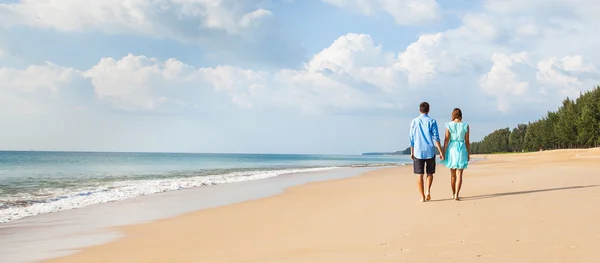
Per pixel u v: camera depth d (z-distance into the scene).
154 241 5.75
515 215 5.81
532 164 26.00
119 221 7.63
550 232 4.64
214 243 5.38
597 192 7.93
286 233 5.73
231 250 4.88
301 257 4.27
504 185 10.41
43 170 30.31
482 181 12.04
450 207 6.93
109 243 5.74
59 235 6.42
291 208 8.47
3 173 25.66
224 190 13.59
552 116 79.31
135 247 5.42
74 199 11.27
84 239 6.08
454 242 4.45
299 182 16.67
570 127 67.44
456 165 7.62
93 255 5.08
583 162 25.67
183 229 6.59
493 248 4.09
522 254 3.81
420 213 6.52
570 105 68.94
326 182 15.95
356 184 14.16
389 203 8.05
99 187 14.98
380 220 6.15
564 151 58.69
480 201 7.45
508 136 125.94
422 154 7.75
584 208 6.11
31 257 5.07
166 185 15.75
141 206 9.73
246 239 5.48
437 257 3.90
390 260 3.90
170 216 8.10
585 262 3.47
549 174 14.05
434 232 5.02
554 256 3.70
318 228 5.93
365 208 7.61
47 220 7.86
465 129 7.68
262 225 6.55
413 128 7.88
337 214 7.13
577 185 9.51
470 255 3.89
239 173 25.67
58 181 18.30
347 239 5.00
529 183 10.64
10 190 13.90
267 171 28.66
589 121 61.34
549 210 6.08
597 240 4.17
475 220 5.61
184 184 16.20
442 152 7.78
